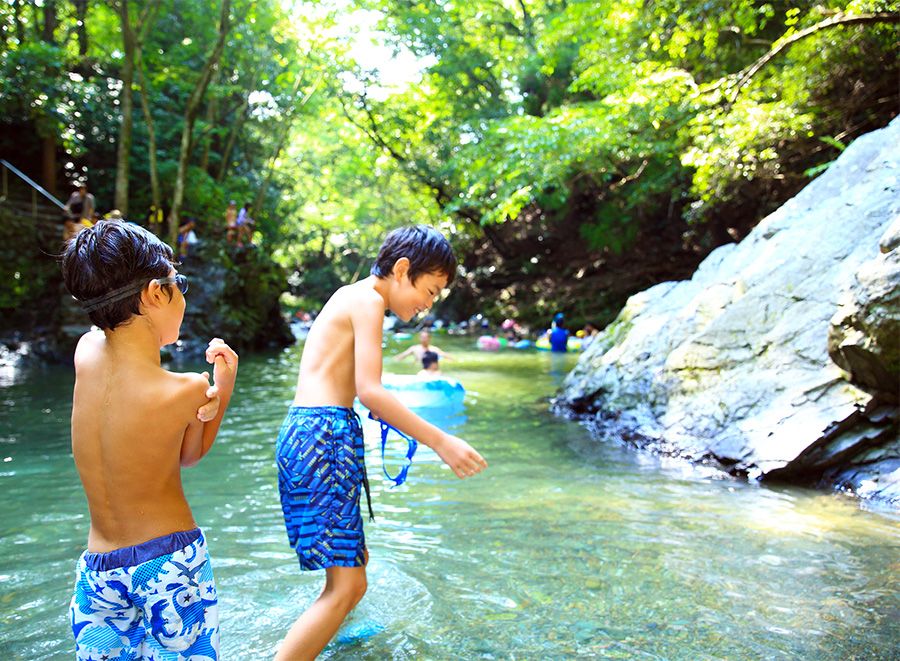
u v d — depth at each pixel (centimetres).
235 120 2330
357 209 3164
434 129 2411
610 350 751
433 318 2591
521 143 1437
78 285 190
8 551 339
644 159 1684
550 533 367
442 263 268
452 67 2205
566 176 1905
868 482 441
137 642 195
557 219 2289
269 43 2175
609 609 276
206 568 200
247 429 650
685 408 572
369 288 265
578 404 726
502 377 1059
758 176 1231
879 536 360
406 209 3153
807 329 526
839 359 475
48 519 388
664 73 1171
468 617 270
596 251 2291
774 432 488
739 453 495
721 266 703
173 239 1616
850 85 1138
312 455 242
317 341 261
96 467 191
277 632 258
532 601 283
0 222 1345
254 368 1220
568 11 1528
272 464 516
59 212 1652
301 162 3014
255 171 2575
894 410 453
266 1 1997
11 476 480
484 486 462
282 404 802
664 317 709
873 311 425
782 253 600
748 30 1155
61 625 262
